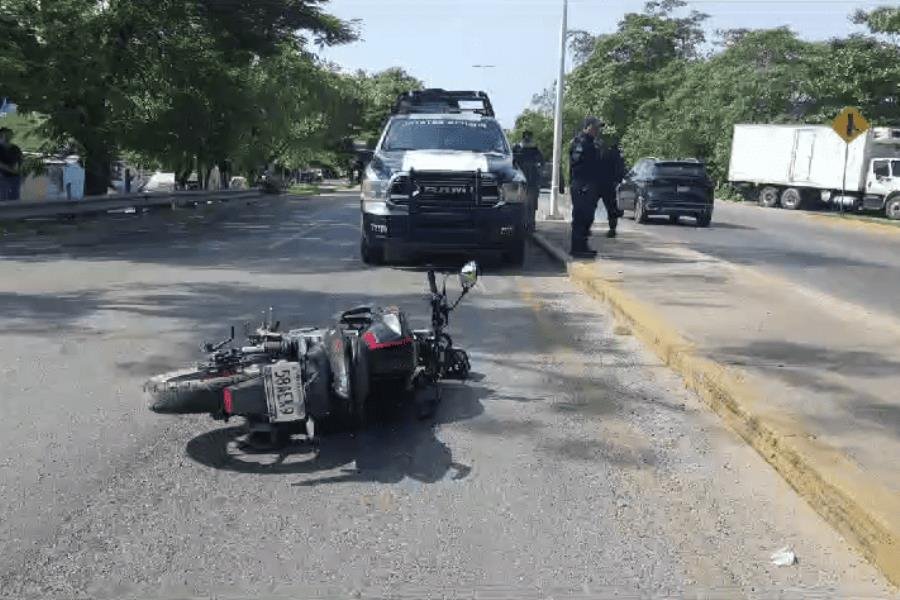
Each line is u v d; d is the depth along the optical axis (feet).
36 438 19.19
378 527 15.34
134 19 82.99
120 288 37.52
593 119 46.96
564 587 13.39
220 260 47.83
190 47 92.27
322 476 17.60
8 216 61.93
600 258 47.65
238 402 17.65
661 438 19.99
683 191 84.99
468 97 59.16
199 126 95.71
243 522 15.44
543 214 82.58
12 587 13.10
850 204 133.80
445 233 44.45
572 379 24.71
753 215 114.62
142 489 16.72
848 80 160.97
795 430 18.43
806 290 37.83
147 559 14.05
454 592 13.21
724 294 35.94
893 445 17.65
